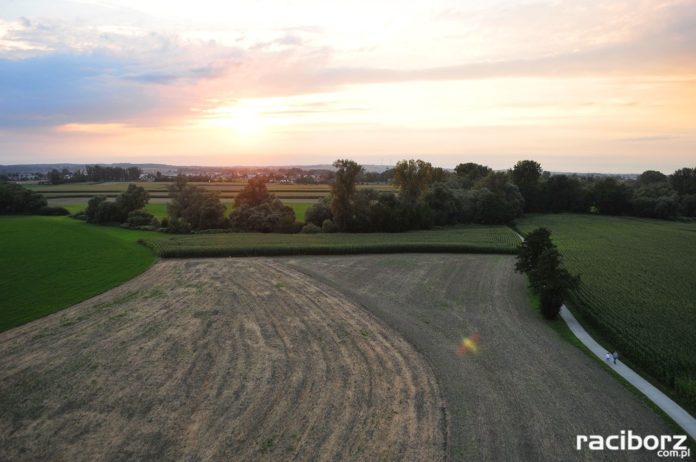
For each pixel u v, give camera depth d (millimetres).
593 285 44625
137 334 28984
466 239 69125
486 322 33562
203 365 24672
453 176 135000
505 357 27125
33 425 18938
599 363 26844
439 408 20891
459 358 26719
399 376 24000
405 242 63969
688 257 60188
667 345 28391
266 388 22219
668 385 23859
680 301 38969
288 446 17703
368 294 39844
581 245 70062
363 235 75312
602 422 20266
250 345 27531
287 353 26469
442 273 48719
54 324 30594
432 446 18031
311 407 20578
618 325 31859
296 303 36250
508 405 21438
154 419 19422
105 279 42594
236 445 17719
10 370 23797
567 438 18922
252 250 56219
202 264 50562
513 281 46250
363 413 20203
